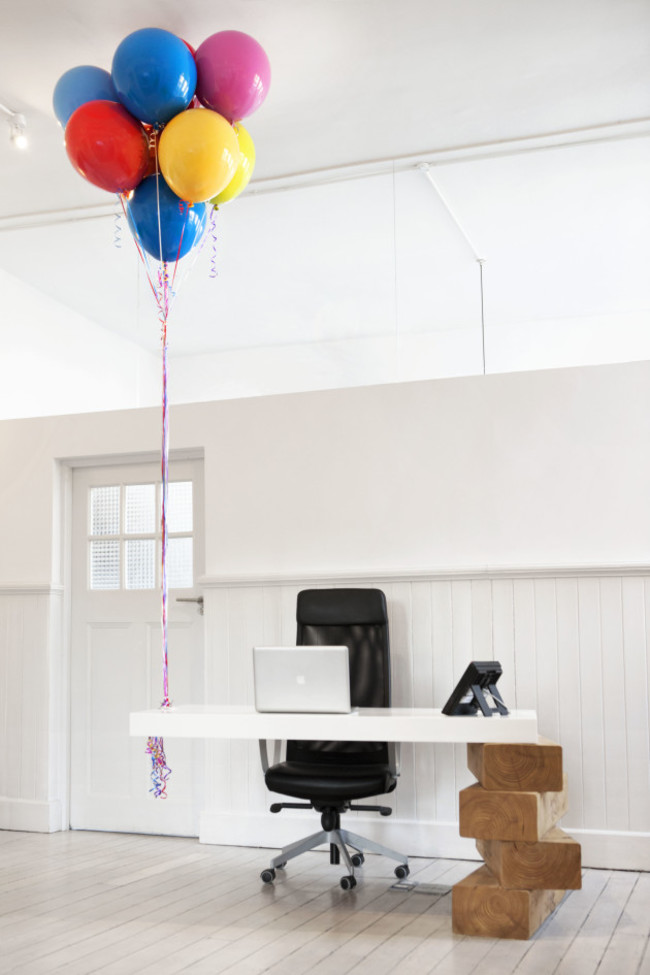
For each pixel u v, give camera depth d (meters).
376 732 3.59
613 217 5.52
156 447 5.34
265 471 5.10
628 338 6.59
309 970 3.05
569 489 4.62
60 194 5.30
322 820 4.18
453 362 6.67
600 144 4.84
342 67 4.27
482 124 4.73
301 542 5.00
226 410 5.21
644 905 3.75
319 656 3.71
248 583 5.02
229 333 6.90
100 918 3.64
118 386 6.90
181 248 3.98
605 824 4.39
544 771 3.45
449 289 6.34
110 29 4.03
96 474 5.61
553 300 6.52
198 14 3.93
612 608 4.48
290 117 4.64
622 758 4.40
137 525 5.49
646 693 4.40
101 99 3.73
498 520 4.70
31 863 4.55
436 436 4.84
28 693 5.44
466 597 4.67
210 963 3.12
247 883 4.14
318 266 6.04
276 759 4.46
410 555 4.81
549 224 5.59
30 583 5.46
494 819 3.42
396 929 3.47
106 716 5.41
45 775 5.36
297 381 6.86
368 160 5.03
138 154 3.70
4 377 5.98
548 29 4.01
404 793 4.65
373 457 4.93
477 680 3.63
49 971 3.06
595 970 3.02
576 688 4.48
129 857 4.67
